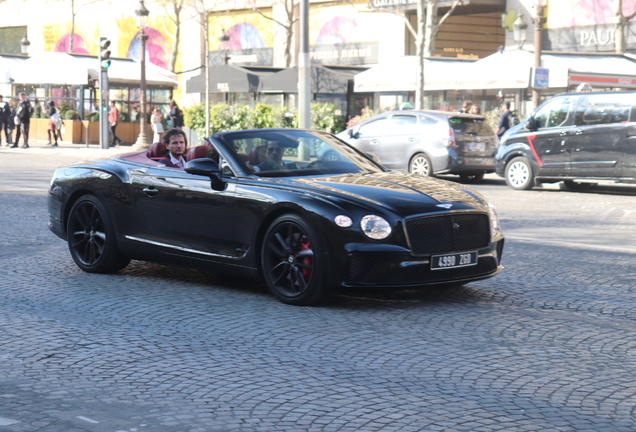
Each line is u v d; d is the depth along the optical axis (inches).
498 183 796.0
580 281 303.6
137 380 185.9
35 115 1465.3
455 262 256.4
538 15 936.9
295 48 1692.9
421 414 163.5
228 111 1176.2
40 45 2194.9
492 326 236.4
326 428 155.8
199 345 215.5
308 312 253.0
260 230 268.1
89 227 319.9
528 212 543.2
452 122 759.7
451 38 1536.7
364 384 183.0
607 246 392.8
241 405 168.9
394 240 248.1
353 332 229.0
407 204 253.8
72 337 223.5
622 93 656.4
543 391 178.5
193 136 1197.7
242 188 273.1
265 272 267.1
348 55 1609.3
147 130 1435.8
